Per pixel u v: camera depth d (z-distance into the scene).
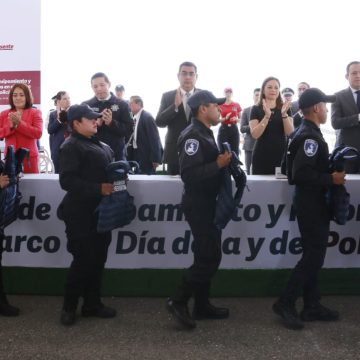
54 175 3.56
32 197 3.40
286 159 3.08
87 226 2.86
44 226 3.42
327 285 3.44
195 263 2.80
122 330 2.86
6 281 3.47
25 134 3.73
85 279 2.92
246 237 3.38
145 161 5.85
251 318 3.04
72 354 2.54
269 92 3.72
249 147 6.39
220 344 2.67
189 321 2.83
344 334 2.79
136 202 3.36
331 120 4.16
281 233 3.39
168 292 3.43
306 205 2.84
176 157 3.71
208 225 2.76
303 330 2.85
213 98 2.75
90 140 2.94
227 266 3.40
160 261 3.42
